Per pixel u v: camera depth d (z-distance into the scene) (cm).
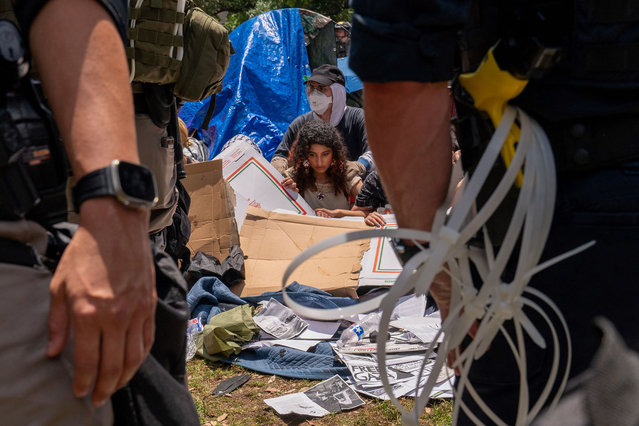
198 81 172
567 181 109
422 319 315
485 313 118
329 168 462
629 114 104
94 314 91
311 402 262
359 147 528
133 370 98
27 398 94
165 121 168
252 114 712
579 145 107
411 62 103
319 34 789
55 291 94
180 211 190
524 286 108
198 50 172
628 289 103
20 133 97
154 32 155
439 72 105
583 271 107
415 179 112
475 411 126
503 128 109
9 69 95
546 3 105
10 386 94
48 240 106
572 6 104
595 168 107
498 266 109
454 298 121
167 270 125
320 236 390
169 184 172
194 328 323
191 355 311
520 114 110
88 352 93
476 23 112
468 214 116
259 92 729
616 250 104
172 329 124
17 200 97
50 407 96
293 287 362
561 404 72
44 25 97
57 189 104
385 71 104
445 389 264
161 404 117
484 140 116
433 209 114
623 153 104
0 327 94
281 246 389
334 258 378
